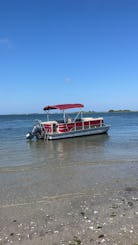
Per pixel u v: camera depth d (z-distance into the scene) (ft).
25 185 46.19
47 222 30.60
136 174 52.13
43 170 58.08
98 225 29.32
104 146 93.35
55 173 54.85
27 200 38.32
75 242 25.98
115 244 25.36
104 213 32.60
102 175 51.90
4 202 37.58
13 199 38.81
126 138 115.75
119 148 87.66
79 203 36.55
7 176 53.21
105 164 62.59
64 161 68.08
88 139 114.83
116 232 27.58
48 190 42.98
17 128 200.03
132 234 27.07
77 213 32.96
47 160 70.28
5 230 28.84
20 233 28.09
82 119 126.41
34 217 32.14
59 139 116.06
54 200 38.09
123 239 26.18
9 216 32.60
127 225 29.04
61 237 27.04
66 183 46.91
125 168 57.77
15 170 58.80
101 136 124.47
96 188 43.50
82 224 29.76
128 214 31.94
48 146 98.32
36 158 73.87
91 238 26.63
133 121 281.13
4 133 156.66
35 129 117.91
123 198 37.99
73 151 84.69
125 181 47.21
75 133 119.75
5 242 26.35
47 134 114.62
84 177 50.75
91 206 35.22
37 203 36.99
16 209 34.86
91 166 60.80
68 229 28.68
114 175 51.67
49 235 27.50
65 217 31.86
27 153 83.20
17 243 26.13
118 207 34.40
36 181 48.70
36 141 113.80
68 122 119.65
